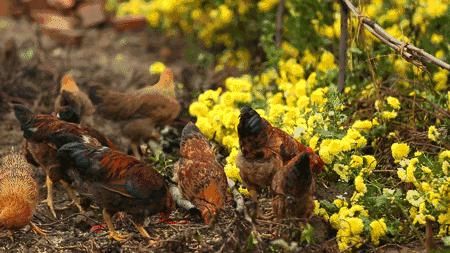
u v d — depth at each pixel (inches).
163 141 588.4
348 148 474.6
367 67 588.4
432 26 601.0
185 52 779.4
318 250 432.8
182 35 813.2
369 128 511.5
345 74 570.6
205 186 446.9
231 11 703.1
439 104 546.6
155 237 462.9
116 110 567.2
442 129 508.7
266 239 440.8
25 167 487.2
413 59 501.4
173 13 744.3
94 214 509.7
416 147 514.3
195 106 551.2
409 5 615.8
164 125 585.0
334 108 513.3
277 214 434.3
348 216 446.3
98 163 449.4
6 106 674.8
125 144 611.5
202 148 462.0
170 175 535.2
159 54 797.2
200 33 738.2
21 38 826.2
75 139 485.1
